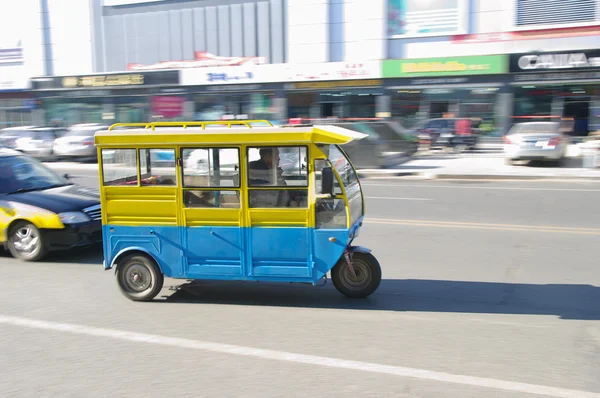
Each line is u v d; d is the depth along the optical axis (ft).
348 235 18.88
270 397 13.00
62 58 131.03
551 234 30.42
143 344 16.37
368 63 100.63
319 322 18.10
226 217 19.49
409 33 99.14
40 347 16.25
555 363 14.70
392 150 67.05
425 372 14.21
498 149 82.38
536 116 90.63
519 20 91.45
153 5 121.08
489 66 91.66
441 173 58.65
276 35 110.22
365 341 16.35
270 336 16.88
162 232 20.01
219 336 16.94
